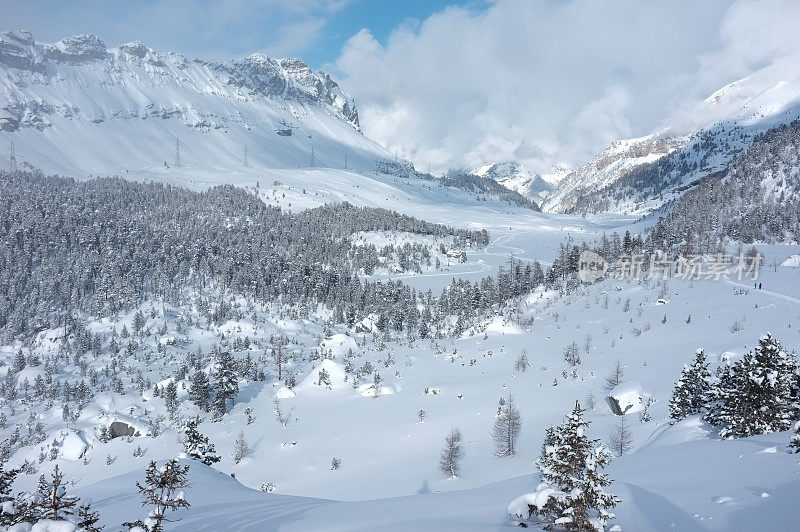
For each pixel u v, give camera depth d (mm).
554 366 118875
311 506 32000
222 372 118375
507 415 77375
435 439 87938
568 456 21938
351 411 112062
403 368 142000
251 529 25109
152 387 140375
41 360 164375
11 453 108562
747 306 129125
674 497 23734
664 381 88438
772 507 19703
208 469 51656
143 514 30719
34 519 17984
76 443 107250
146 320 198625
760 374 44844
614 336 132875
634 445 58969
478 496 31375
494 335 164125
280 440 99562
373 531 22750
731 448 34094
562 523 21281
